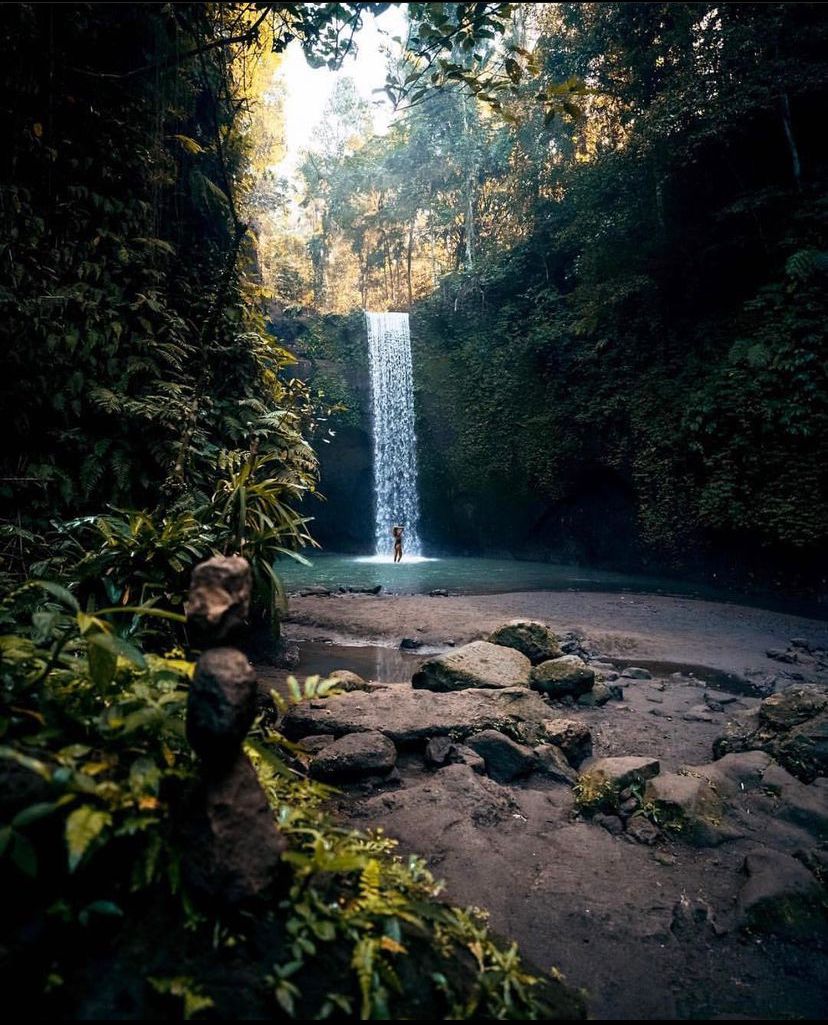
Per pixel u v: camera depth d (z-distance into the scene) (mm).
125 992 1314
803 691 3691
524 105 16266
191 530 4047
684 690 5277
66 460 4758
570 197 14750
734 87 10922
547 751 3523
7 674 1862
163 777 1732
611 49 13320
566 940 2139
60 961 1340
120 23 4629
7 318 4324
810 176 11562
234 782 1664
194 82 5980
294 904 1646
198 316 5996
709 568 12273
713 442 11852
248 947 1507
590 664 6246
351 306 32562
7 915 1351
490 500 17969
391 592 10984
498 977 1706
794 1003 1930
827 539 10086
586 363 15359
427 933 1774
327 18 3447
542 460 16281
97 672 1840
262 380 6496
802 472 10320
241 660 1678
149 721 1749
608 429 14570
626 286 12961
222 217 6859
